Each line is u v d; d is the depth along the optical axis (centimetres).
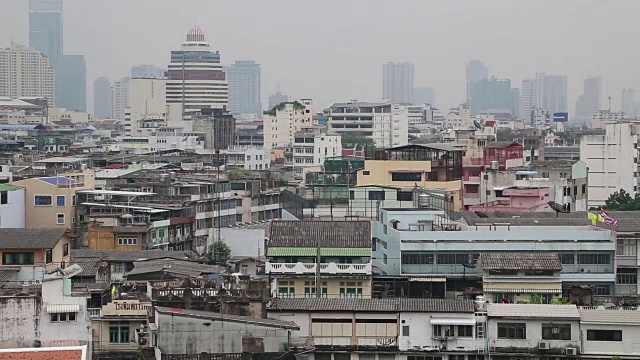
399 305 14562
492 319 14400
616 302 17250
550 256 17438
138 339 13950
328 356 14362
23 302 13150
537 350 14325
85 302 13350
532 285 17075
